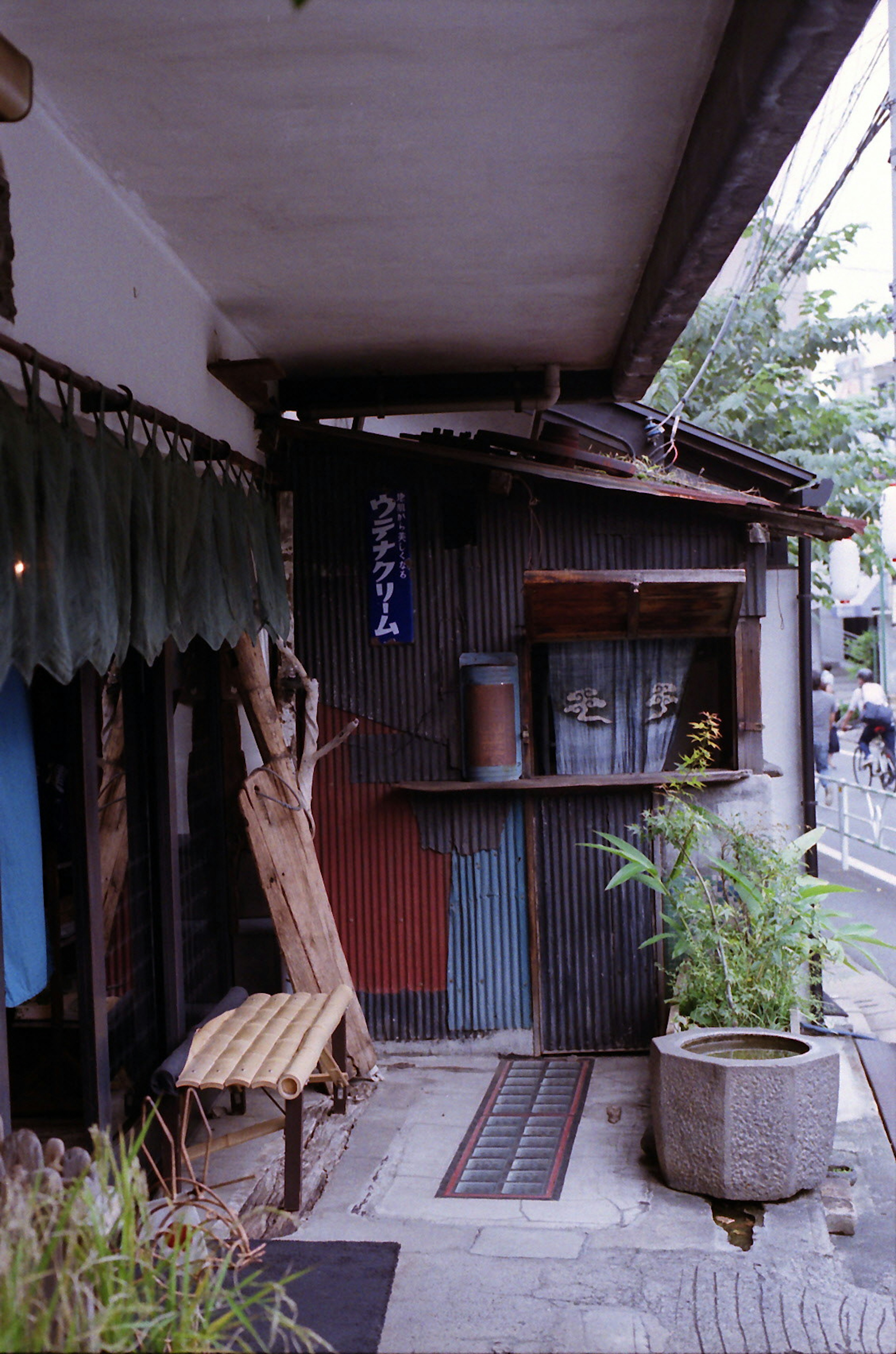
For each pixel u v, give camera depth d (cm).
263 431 650
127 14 308
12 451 312
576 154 402
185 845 560
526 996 688
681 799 683
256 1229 444
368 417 775
